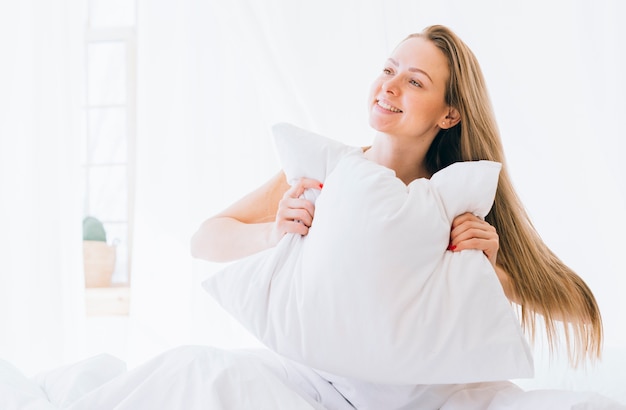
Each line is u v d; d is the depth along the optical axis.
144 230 2.52
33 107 2.49
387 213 1.10
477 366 1.07
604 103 2.07
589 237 2.06
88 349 2.78
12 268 2.45
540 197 2.10
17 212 2.47
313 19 2.26
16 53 2.49
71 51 2.51
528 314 1.51
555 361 1.61
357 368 1.11
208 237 1.58
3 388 1.09
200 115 2.51
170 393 1.01
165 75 2.55
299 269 1.16
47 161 2.48
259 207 1.65
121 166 2.97
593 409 1.04
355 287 1.08
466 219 1.17
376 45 2.25
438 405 1.26
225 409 0.98
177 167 2.52
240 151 2.50
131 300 2.52
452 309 1.08
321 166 1.28
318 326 1.10
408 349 1.07
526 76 2.12
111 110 2.97
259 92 2.27
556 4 2.12
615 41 2.07
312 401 1.22
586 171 2.07
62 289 2.46
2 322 2.44
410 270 1.09
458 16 2.16
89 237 2.95
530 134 2.11
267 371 1.05
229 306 1.23
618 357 1.60
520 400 1.13
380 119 1.38
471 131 1.41
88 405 1.04
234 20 2.24
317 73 2.24
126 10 2.99
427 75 1.36
